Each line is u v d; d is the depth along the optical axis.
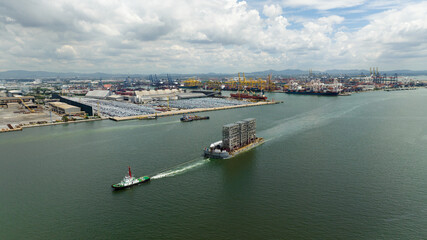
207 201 144.00
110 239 114.69
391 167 186.25
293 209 134.50
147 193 154.12
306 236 114.06
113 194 153.62
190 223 124.75
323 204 138.50
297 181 166.50
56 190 159.25
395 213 129.62
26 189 161.00
